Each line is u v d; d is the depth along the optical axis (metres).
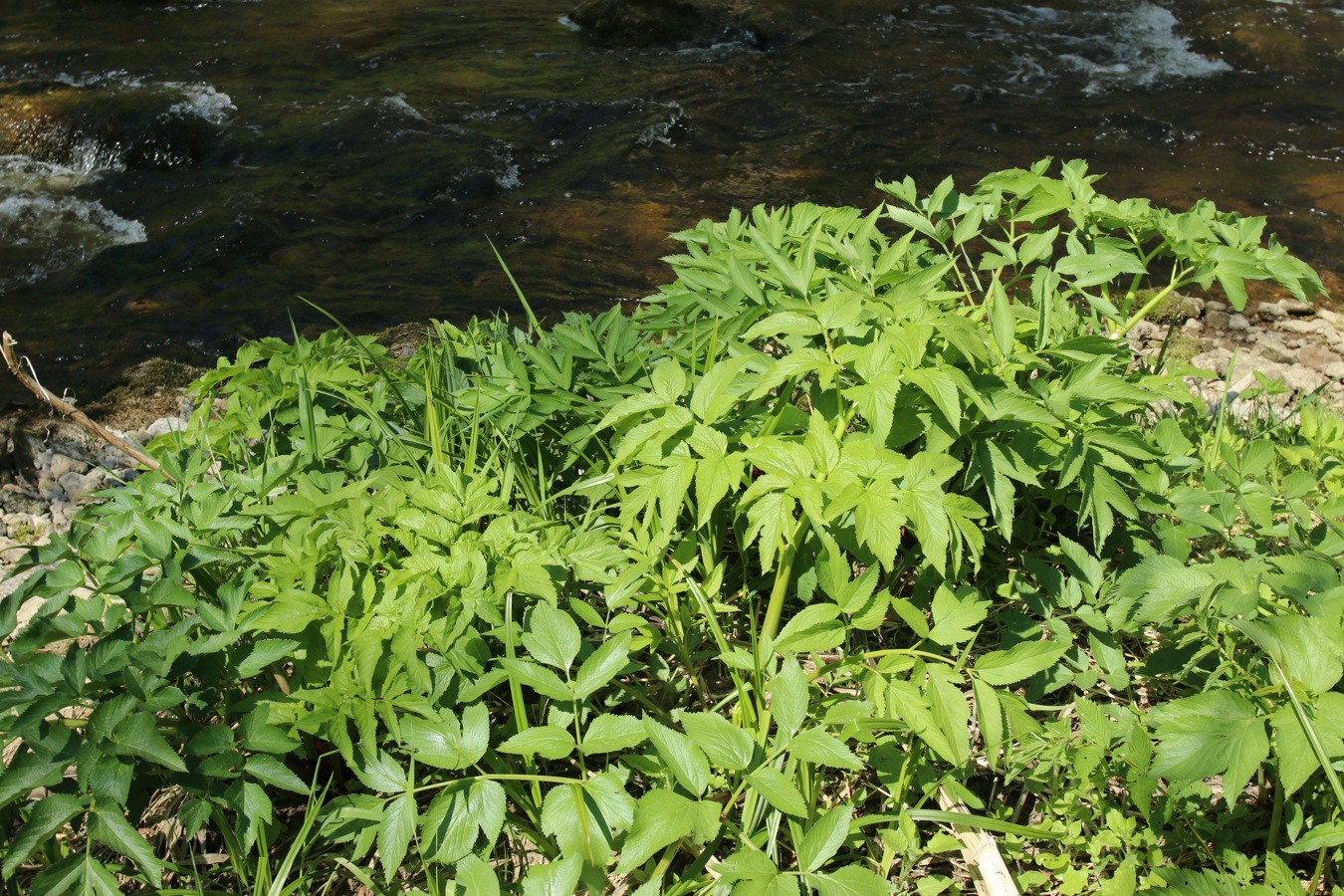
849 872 1.74
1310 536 2.55
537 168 7.98
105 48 10.27
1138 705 2.46
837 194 7.55
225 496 2.21
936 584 2.46
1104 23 11.59
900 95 9.52
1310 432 3.17
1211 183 7.91
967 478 2.32
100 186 7.69
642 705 2.37
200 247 6.73
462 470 2.60
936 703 1.95
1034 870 2.11
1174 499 2.51
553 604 2.04
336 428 2.70
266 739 1.91
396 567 2.18
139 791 1.96
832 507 1.99
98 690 1.97
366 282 6.38
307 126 8.52
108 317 5.94
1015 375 2.59
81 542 2.14
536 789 2.04
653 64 10.23
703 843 1.99
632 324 3.02
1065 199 2.93
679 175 7.88
